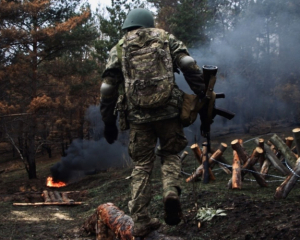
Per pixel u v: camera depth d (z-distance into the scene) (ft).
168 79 9.64
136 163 10.58
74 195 35.47
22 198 34.81
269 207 16.60
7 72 60.23
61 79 70.85
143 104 9.68
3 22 60.29
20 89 65.82
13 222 23.16
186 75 9.91
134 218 10.40
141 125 10.13
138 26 10.31
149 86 9.60
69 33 61.72
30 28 63.26
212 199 19.83
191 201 20.29
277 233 12.94
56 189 50.80
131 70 9.78
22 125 70.59
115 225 14.25
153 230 10.89
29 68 62.59
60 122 71.97
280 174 28.86
